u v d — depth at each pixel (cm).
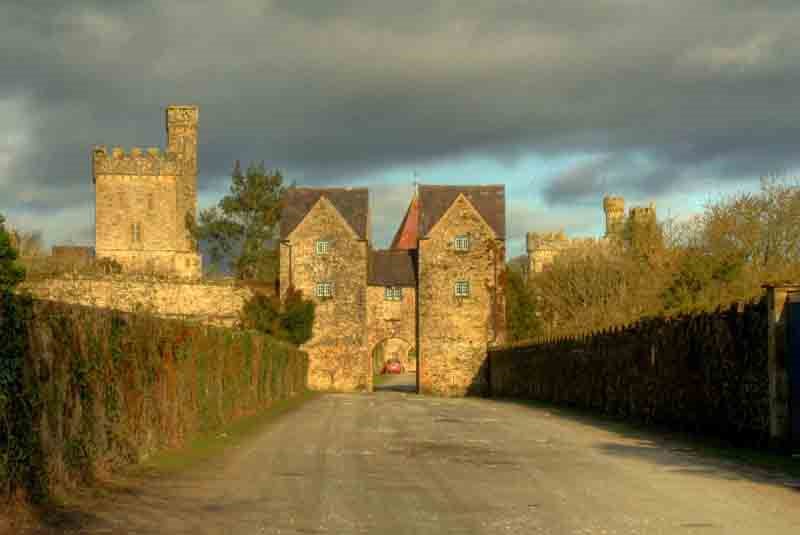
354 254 7862
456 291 7850
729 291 4284
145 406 1919
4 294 1225
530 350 5725
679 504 1376
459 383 7788
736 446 2247
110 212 10881
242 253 9725
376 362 11731
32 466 1292
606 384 3766
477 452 2159
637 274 6838
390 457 2042
